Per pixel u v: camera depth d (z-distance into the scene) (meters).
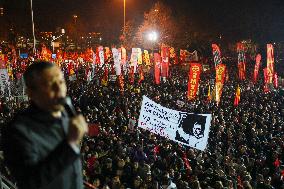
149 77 33.19
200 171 10.38
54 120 1.63
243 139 14.37
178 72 41.44
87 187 3.35
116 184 9.15
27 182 1.41
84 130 1.46
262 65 51.34
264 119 17.97
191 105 19.78
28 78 1.56
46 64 1.58
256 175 11.34
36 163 1.43
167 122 10.69
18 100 17.58
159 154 12.45
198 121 10.30
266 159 12.66
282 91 26.66
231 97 24.30
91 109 17.81
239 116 18.70
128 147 12.16
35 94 1.57
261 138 15.34
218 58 23.27
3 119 13.61
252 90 27.17
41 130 1.58
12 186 3.45
